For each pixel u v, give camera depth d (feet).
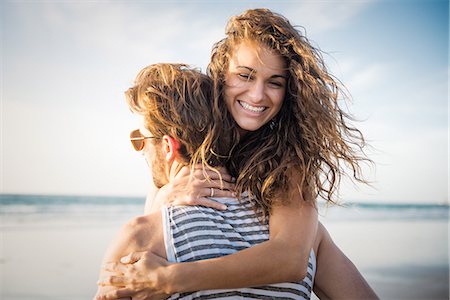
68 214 53.16
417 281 22.39
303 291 5.06
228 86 6.08
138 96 5.63
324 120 6.07
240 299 4.61
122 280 4.58
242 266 4.54
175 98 5.49
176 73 5.60
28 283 20.16
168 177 5.69
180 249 4.62
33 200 54.95
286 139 5.88
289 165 5.50
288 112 6.15
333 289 6.07
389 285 21.48
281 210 5.10
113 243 4.81
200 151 5.41
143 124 5.58
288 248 4.83
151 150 5.64
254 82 5.98
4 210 53.31
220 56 6.24
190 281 4.39
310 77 6.05
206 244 4.66
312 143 5.92
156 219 4.83
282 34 6.12
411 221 58.08
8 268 22.76
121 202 62.08
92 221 46.70
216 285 4.46
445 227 49.67
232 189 5.28
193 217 4.77
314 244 6.11
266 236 4.96
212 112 5.74
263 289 4.75
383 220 57.67
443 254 29.81
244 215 5.04
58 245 30.01
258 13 6.29
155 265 4.47
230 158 5.89
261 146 5.75
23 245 29.63
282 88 6.12
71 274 22.25
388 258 27.61
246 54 5.98
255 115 5.98
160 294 4.50
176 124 5.40
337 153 6.23
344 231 40.22
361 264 25.61
